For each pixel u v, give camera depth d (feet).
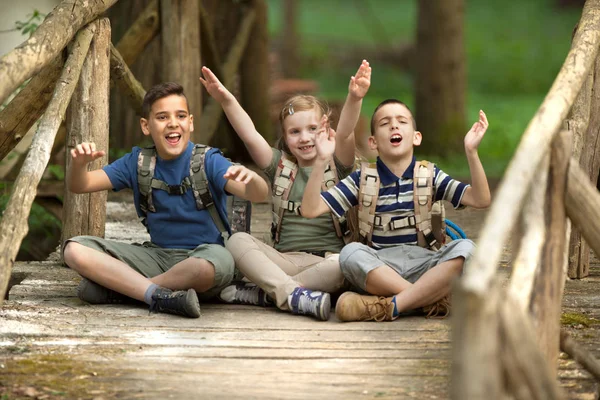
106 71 36.35
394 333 28.60
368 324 29.68
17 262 38.73
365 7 213.66
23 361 25.38
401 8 213.25
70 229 37.01
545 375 17.63
